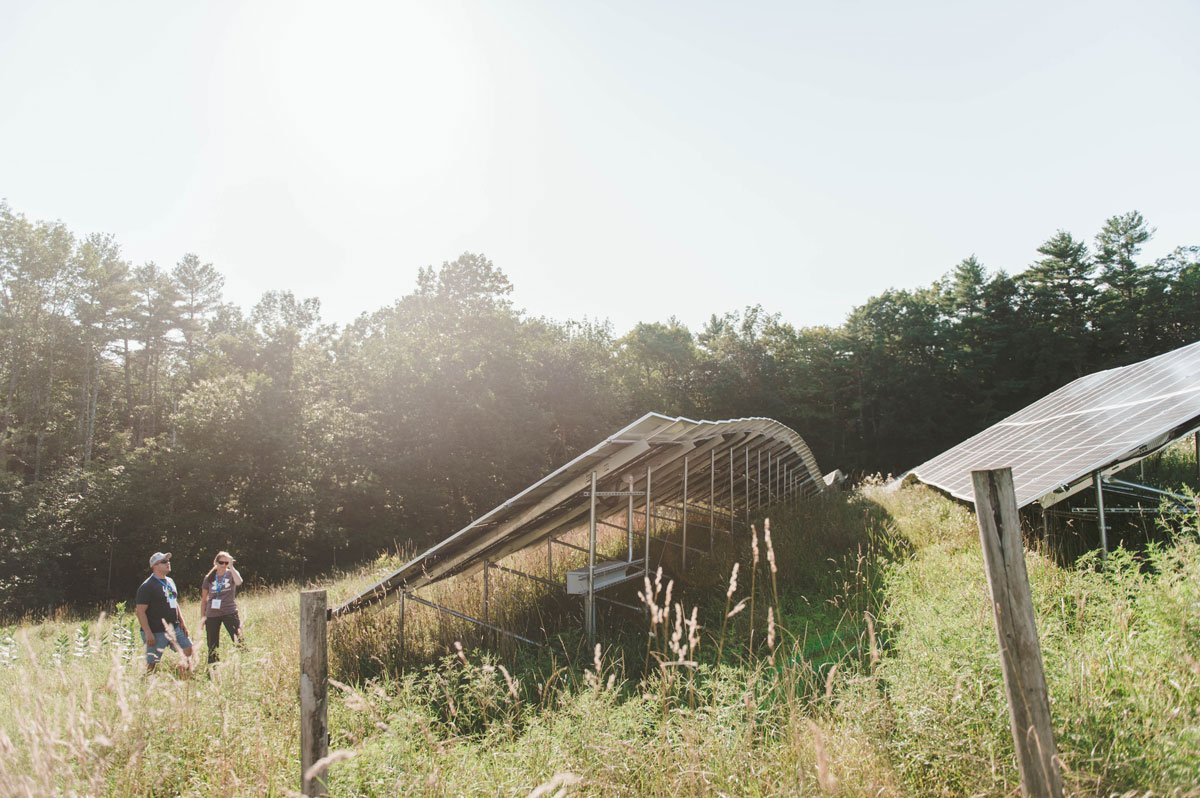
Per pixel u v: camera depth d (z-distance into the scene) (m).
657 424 6.97
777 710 4.09
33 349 39.88
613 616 8.32
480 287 46.53
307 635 3.49
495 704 5.23
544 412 40.59
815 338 60.72
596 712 4.07
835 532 10.82
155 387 54.09
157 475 32.16
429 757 4.09
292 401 36.09
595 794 3.38
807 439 56.41
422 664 7.36
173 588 8.18
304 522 33.34
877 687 4.05
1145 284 51.03
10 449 39.09
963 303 55.81
